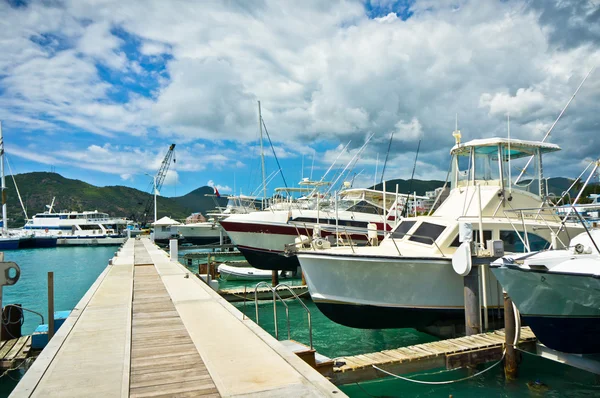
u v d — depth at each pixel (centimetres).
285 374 505
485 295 1134
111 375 513
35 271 3369
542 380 923
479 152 1330
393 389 894
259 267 2320
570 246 956
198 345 638
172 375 516
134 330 745
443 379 934
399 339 1290
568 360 906
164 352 613
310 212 2305
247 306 1820
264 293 1895
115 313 885
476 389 886
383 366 826
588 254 849
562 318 845
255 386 466
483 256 1038
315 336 1341
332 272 1173
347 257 1131
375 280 1126
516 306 909
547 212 1304
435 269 1106
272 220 2255
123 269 1798
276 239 2248
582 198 1286
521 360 995
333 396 437
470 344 936
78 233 6831
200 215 7181
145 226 9612
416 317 1153
